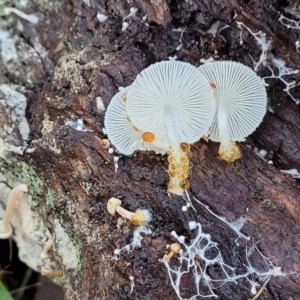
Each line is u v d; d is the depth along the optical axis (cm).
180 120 8
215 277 8
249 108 8
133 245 8
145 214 8
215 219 8
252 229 8
